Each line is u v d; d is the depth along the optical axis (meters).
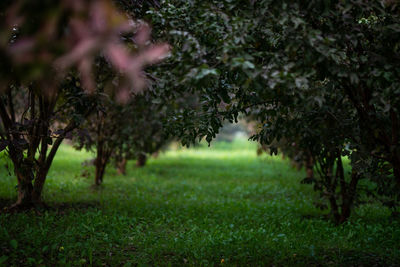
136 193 10.70
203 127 4.67
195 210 8.40
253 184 13.53
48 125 6.91
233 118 5.04
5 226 5.51
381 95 3.60
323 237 6.23
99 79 6.14
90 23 1.65
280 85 3.46
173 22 3.99
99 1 1.63
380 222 7.20
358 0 3.28
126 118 10.98
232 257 5.12
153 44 3.93
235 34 3.32
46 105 6.99
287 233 6.41
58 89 6.36
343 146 5.24
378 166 5.52
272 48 3.97
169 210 8.07
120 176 14.27
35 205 7.20
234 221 7.43
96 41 1.67
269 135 4.81
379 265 4.68
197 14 3.98
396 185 4.88
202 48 3.49
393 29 3.57
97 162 11.34
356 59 3.72
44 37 1.63
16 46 1.64
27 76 1.74
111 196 9.73
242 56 3.19
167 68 3.81
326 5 3.18
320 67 3.68
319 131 4.52
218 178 15.50
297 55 3.86
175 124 4.81
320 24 3.75
